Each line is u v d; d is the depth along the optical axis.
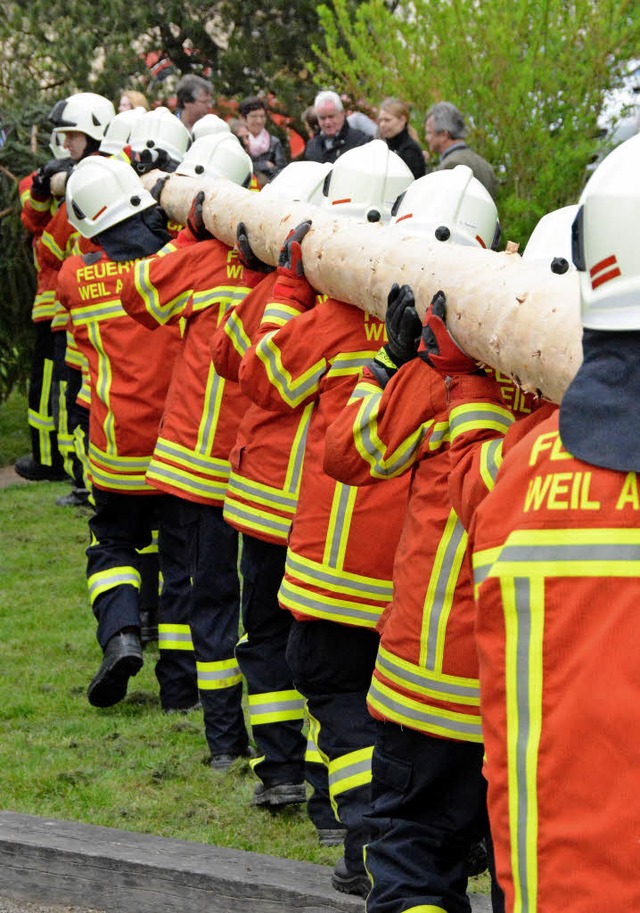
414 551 3.37
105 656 6.22
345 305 4.20
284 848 4.96
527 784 2.29
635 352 2.26
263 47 18.58
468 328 3.04
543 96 12.14
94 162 6.57
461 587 3.28
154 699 6.71
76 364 9.48
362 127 13.01
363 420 3.39
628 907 2.16
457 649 3.29
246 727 6.25
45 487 11.62
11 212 11.72
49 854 4.59
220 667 5.79
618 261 2.27
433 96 12.46
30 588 8.70
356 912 4.18
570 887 2.21
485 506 2.45
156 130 7.68
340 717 4.34
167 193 6.42
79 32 15.05
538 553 2.31
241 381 4.36
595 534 2.25
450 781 3.42
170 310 5.69
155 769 5.77
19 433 14.17
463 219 3.92
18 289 11.95
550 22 12.26
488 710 2.40
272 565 5.12
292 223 4.64
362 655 4.32
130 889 4.49
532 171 12.22
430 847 3.43
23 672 7.11
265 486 5.01
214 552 5.76
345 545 4.19
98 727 6.31
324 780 4.93
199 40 18.62
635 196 2.27
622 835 2.17
